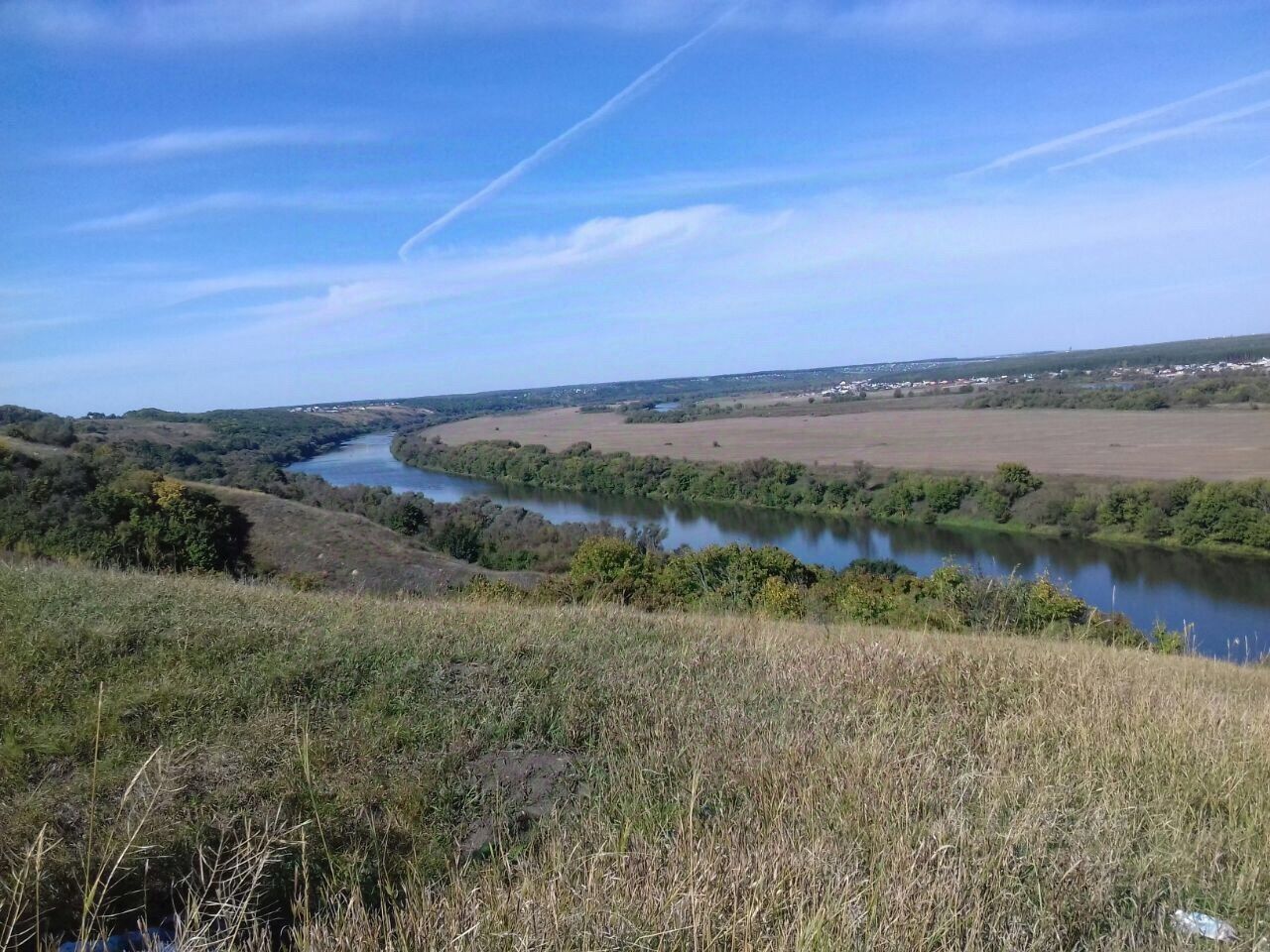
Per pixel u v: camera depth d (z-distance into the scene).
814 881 2.65
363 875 2.95
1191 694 5.64
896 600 15.16
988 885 2.76
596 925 2.42
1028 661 6.04
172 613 6.22
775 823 3.20
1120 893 2.89
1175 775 3.82
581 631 6.96
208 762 3.70
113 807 3.21
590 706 4.79
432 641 5.99
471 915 2.51
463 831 3.38
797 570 22.58
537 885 2.74
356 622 6.57
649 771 3.77
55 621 5.78
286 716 4.32
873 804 3.34
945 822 3.15
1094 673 5.91
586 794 3.71
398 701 4.70
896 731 4.34
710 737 4.27
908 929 2.47
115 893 2.71
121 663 5.05
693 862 2.70
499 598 14.13
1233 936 2.65
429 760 3.97
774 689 5.20
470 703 4.77
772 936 2.42
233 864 2.81
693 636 7.03
